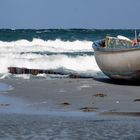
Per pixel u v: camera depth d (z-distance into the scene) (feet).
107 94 80.89
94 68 144.56
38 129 50.19
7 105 69.92
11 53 171.83
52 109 66.23
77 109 66.23
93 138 45.65
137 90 86.07
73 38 262.88
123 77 94.53
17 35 273.13
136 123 53.83
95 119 57.11
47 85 93.97
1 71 126.72
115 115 60.29
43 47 211.00
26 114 61.62
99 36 291.38
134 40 96.84
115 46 95.96
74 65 149.07
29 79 107.45
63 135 47.09
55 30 332.60
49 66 148.05
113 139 45.06
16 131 49.16
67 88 89.10
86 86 91.86
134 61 87.92
